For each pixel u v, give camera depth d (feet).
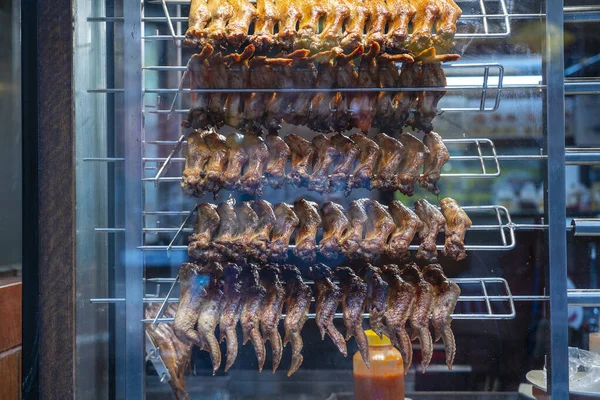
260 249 6.42
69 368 5.87
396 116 6.68
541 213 7.73
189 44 6.36
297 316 6.66
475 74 7.77
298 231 6.75
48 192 5.87
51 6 5.85
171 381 7.19
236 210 6.76
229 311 6.62
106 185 7.12
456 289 6.82
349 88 6.53
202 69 6.49
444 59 6.48
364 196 7.81
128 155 6.49
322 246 6.53
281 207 6.75
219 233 6.59
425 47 6.55
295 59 6.41
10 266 8.20
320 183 6.57
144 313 7.04
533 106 7.68
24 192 5.91
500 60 7.72
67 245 5.87
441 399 7.84
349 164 6.61
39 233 5.87
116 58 7.14
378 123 6.85
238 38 6.29
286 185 7.75
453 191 7.86
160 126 7.70
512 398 7.77
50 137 5.86
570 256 7.83
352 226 6.60
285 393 7.82
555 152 6.51
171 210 7.79
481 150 7.86
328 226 6.74
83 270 6.27
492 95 7.78
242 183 6.45
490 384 7.84
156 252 7.45
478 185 7.82
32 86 5.92
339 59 6.47
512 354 7.80
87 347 6.34
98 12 6.86
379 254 6.53
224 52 7.11
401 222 6.71
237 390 7.80
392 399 7.11
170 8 7.82
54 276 5.87
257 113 6.59
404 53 6.64
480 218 7.85
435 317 6.69
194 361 7.77
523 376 7.78
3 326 7.42
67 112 5.86
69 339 5.87
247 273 6.83
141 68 6.46
